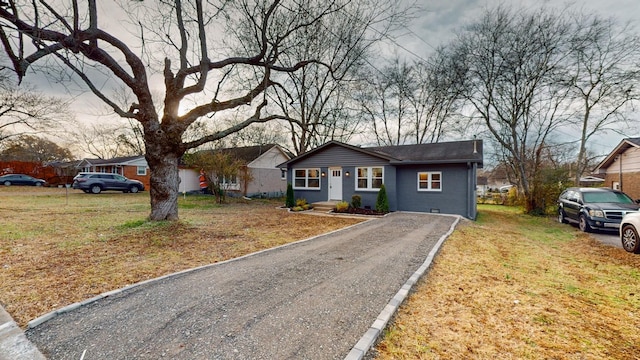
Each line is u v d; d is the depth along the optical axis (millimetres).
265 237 7664
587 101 16750
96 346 2576
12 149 28719
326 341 2637
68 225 8641
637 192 15570
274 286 4027
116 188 22766
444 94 22078
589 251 6984
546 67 16094
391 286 4012
